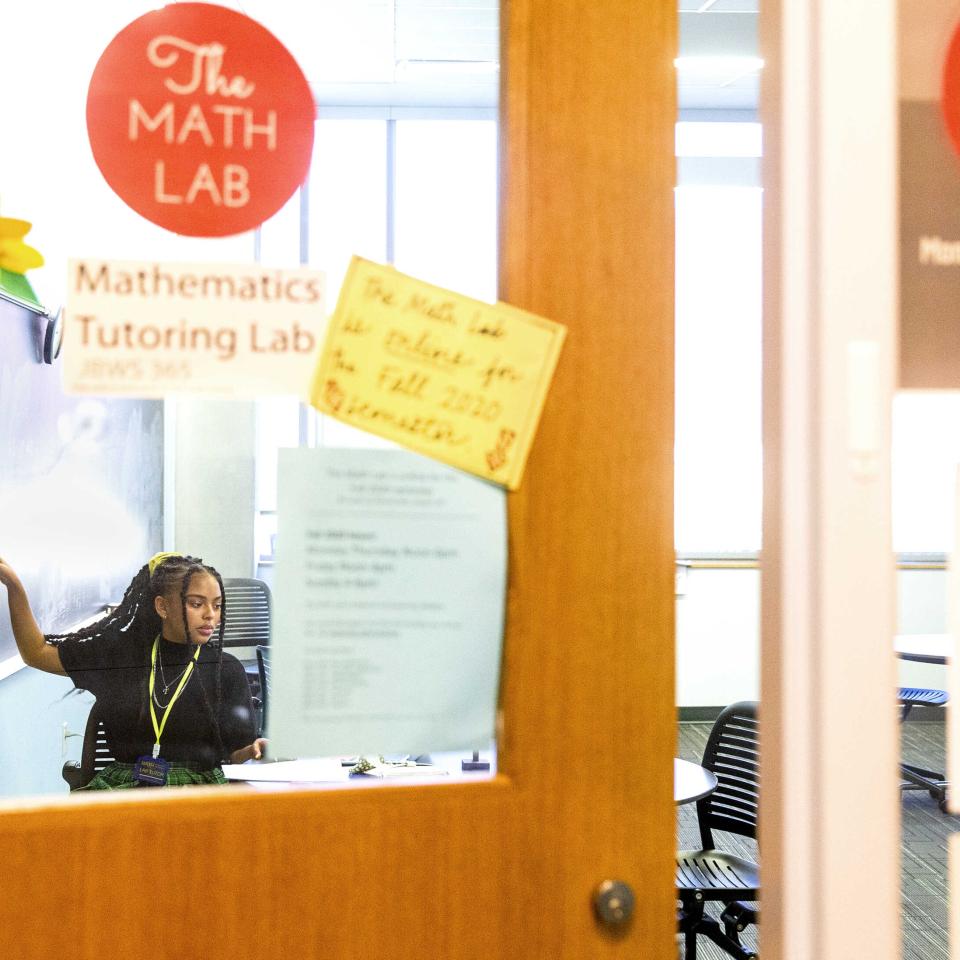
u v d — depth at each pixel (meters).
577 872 0.77
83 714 1.28
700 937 3.04
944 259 0.72
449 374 0.75
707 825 2.77
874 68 0.71
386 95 2.38
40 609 1.67
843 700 0.71
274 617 0.75
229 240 0.75
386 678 0.76
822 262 0.71
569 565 0.76
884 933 0.71
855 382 0.71
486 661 0.77
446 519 0.76
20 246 0.84
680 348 5.69
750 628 5.71
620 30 0.76
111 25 0.76
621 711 0.77
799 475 0.72
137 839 0.71
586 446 0.76
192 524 1.53
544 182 0.75
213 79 0.76
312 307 0.75
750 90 5.15
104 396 0.73
